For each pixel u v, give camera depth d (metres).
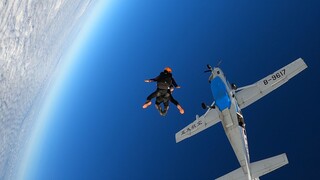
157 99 12.86
